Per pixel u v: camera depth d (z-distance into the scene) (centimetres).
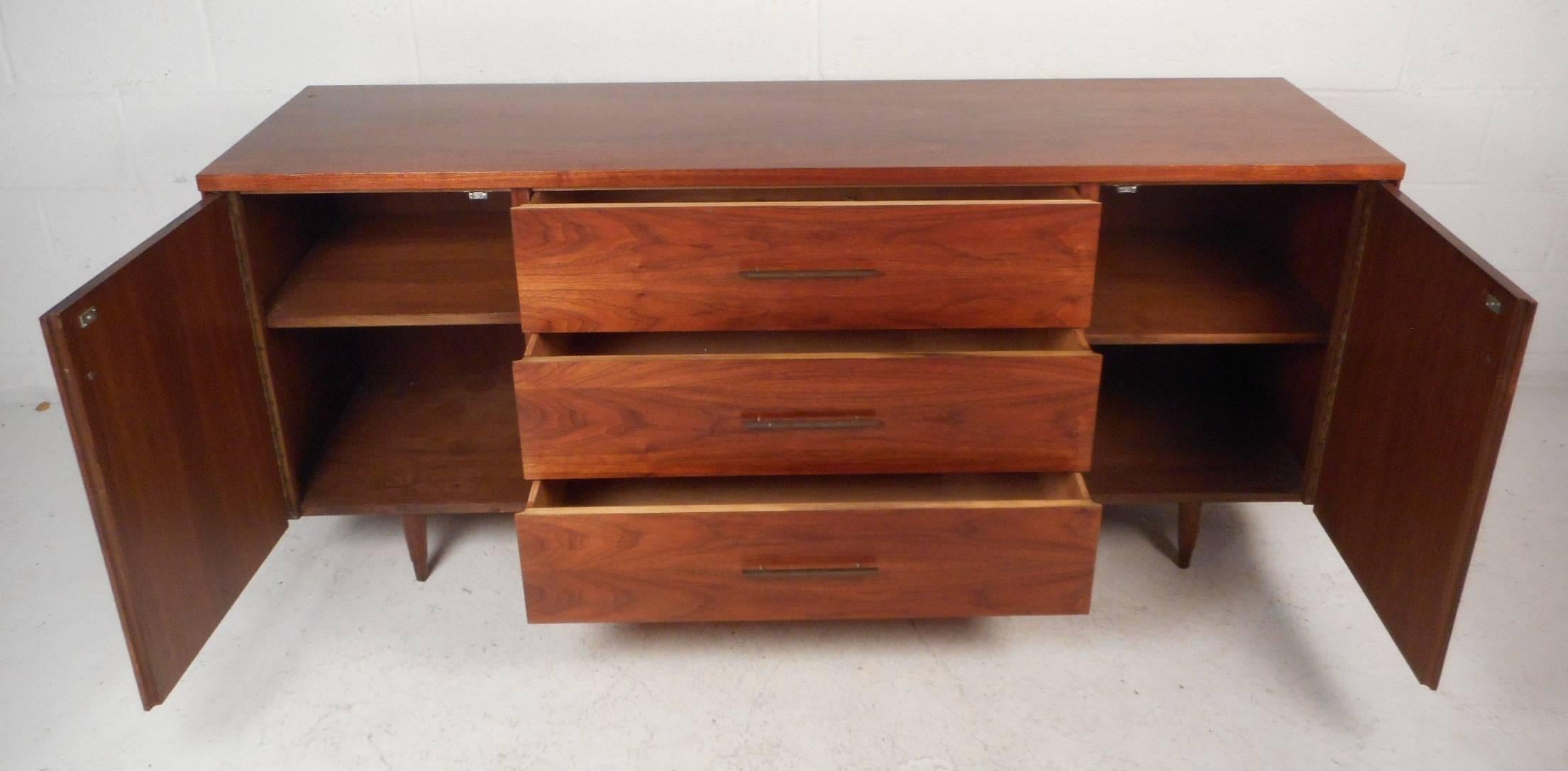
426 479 182
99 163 215
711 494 171
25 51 205
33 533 200
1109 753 156
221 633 178
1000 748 157
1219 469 183
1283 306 174
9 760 155
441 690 168
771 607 161
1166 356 208
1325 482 174
